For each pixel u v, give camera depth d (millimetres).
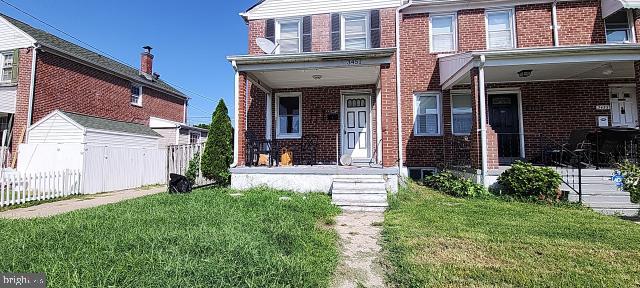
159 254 3428
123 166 13000
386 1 11656
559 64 8922
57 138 12875
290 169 8914
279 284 2902
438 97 11562
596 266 3578
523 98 11125
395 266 3639
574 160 9617
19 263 3338
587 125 10734
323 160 11555
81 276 2979
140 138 15812
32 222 5570
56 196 10008
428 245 4293
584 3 11156
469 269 3467
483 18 11492
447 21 11789
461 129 11320
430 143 11430
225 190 8844
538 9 11336
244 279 2920
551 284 3102
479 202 7523
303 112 11828
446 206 7082
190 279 2904
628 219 6219
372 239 4754
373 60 8930
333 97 11711
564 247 4223
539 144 10891
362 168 8711
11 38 14289
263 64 9328
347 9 11820
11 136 13758
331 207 6820
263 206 6469
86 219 5578
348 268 3643
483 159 8430
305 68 9227
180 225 4871
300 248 3963
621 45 8109
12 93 13945
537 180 7684
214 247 3697
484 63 8664
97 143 13164
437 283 3133
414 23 11836
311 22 12016
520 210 6625
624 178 6629
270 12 12273
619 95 10836
